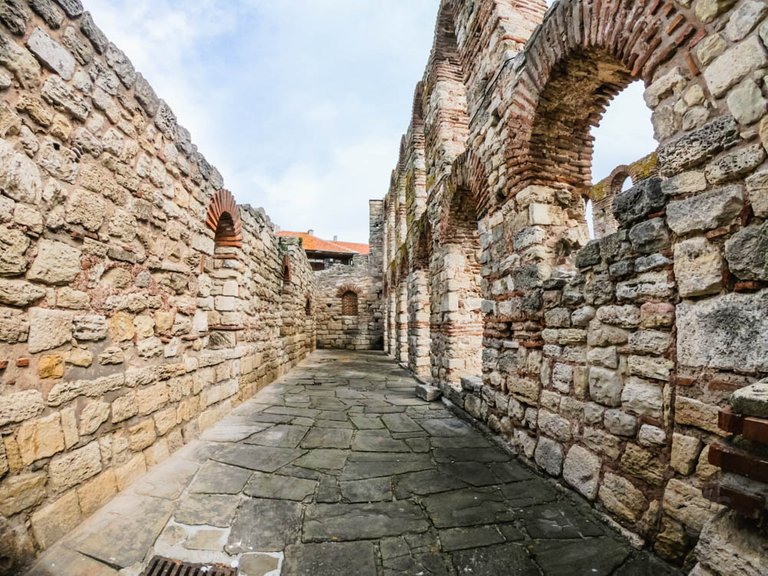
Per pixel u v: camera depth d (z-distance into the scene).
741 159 1.81
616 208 2.55
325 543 2.28
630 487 2.39
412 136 10.71
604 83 3.60
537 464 3.42
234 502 2.74
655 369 2.26
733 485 1.31
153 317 3.46
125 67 3.06
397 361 12.49
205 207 4.64
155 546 2.21
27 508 2.04
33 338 2.17
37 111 2.24
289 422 4.86
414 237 9.62
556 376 3.25
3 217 2.01
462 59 5.70
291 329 10.59
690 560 1.97
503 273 4.37
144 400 3.24
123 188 3.05
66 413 2.38
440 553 2.20
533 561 2.12
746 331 1.75
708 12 1.97
